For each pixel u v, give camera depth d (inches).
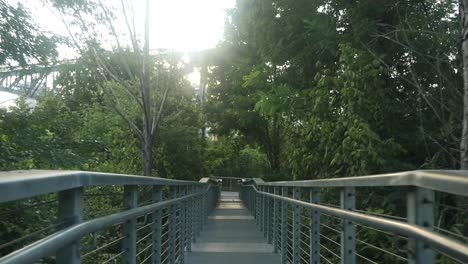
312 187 210.2
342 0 395.2
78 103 741.3
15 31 295.3
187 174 898.1
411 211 90.8
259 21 431.2
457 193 66.8
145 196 284.5
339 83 337.4
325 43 377.7
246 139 1134.4
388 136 335.9
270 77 462.6
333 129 352.2
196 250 364.5
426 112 332.8
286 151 514.6
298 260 261.6
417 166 325.7
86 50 577.3
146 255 227.9
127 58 671.8
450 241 68.9
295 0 402.9
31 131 315.0
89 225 100.7
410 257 90.2
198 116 1066.1
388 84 346.3
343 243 153.9
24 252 69.8
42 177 75.0
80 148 382.9
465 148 203.9
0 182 61.9
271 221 415.2
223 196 1395.2
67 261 93.6
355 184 131.0
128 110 753.6
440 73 287.7
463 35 209.2
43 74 365.7
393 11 358.9
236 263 310.0
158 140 848.3
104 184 117.2
